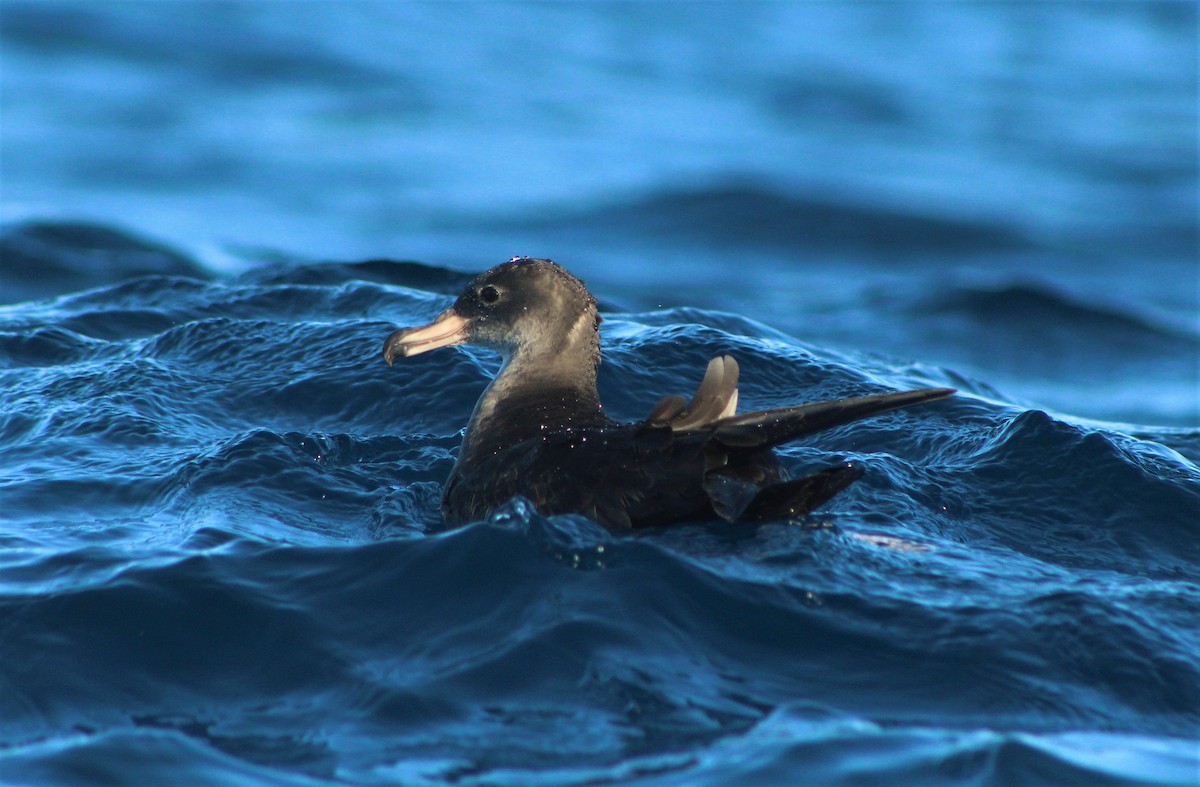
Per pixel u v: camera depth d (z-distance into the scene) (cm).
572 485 1247
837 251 4534
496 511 1220
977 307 3288
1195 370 3005
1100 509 1412
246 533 1285
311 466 1491
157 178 5006
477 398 1722
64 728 993
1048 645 1089
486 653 1054
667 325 2011
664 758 942
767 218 4747
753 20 8281
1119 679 1062
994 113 6494
